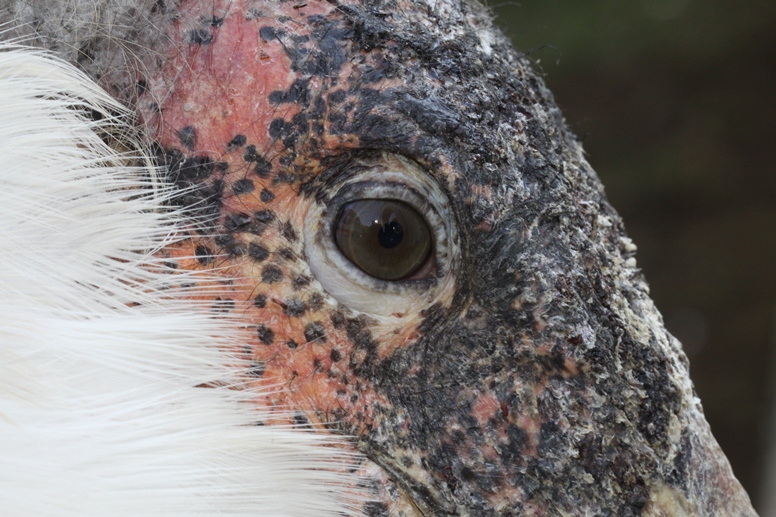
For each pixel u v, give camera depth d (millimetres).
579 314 385
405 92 378
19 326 364
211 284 380
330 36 379
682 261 1256
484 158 381
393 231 383
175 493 368
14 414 361
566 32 1348
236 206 381
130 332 372
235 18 380
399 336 385
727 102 1343
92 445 364
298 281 383
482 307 385
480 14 408
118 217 375
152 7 382
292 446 382
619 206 1291
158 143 381
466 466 388
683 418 396
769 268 1238
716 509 399
